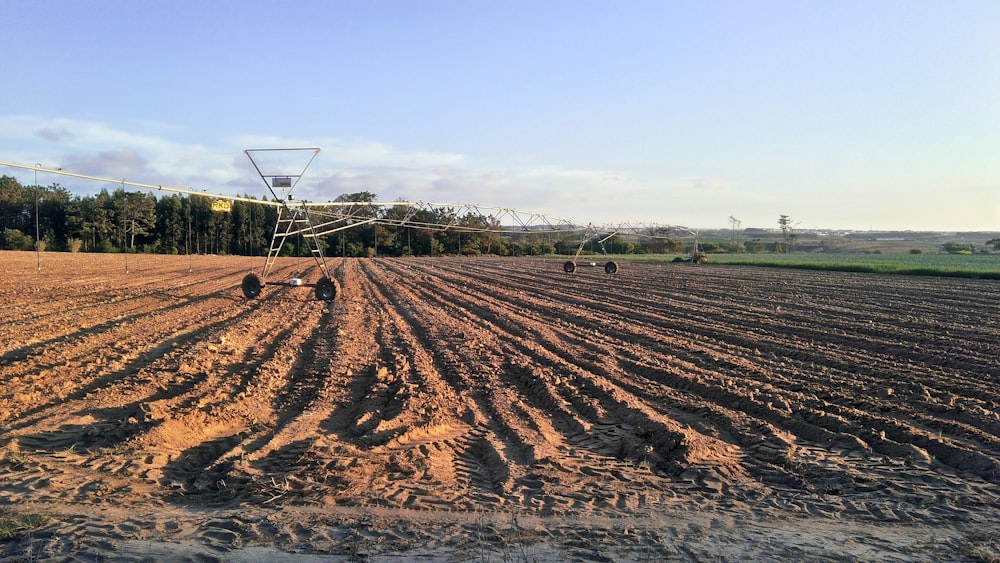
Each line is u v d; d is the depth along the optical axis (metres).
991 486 6.98
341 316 21.45
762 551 5.34
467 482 7.02
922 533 5.79
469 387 11.45
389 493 6.57
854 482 7.07
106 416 9.23
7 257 56.69
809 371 12.85
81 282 33.69
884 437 8.57
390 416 9.37
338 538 5.47
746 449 8.32
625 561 5.11
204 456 7.84
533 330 18.44
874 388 11.26
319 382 11.66
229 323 19.39
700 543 5.49
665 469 7.64
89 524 5.69
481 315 22.70
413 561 5.04
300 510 6.10
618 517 6.09
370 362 13.55
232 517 5.90
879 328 18.47
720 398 10.71
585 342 16.36
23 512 5.94
